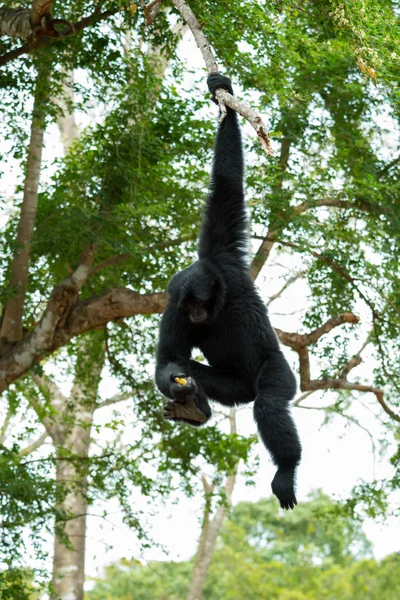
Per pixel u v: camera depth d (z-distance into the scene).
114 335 26.89
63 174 24.34
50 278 26.17
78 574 32.50
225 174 12.67
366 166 24.98
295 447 10.14
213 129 23.62
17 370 22.94
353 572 48.94
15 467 22.39
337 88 23.42
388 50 16.39
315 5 16.14
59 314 22.88
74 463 24.66
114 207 23.23
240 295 11.51
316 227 23.62
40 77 22.03
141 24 20.78
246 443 25.92
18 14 19.12
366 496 26.94
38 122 22.38
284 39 20.05
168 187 23.33
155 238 23.98
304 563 50.09
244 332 11.37
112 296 23.44
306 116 24.78
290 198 23.73
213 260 11.91
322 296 26.41
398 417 26.11
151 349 26.42
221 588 48.56
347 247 24.50
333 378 26.30
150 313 23.94
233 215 12.52
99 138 23.86
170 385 10.39
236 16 19.41
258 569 47.75
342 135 25.09
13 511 21.64
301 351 24.28
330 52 21.89
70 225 22.45
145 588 49.19
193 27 11.28
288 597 45.47
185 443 25.55
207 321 11.20
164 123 23.81
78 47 21.89
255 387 11.27
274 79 21.12
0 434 30.62
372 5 17.16
